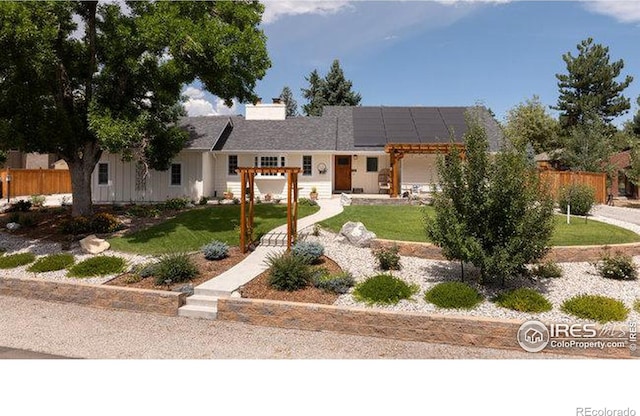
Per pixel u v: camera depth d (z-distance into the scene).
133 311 9.09
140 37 13.80
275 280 9.36
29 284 10.05
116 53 14.41
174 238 14.07
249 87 16.08
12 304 9.57
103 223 15.10
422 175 24.75
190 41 13.13
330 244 12.62
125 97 16.17
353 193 26.00
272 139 25.19
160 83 15.14
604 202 24.53
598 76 41.00
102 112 14.29
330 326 7.91
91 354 6.73
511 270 8.55
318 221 15.80
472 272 10.19
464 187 8.84
